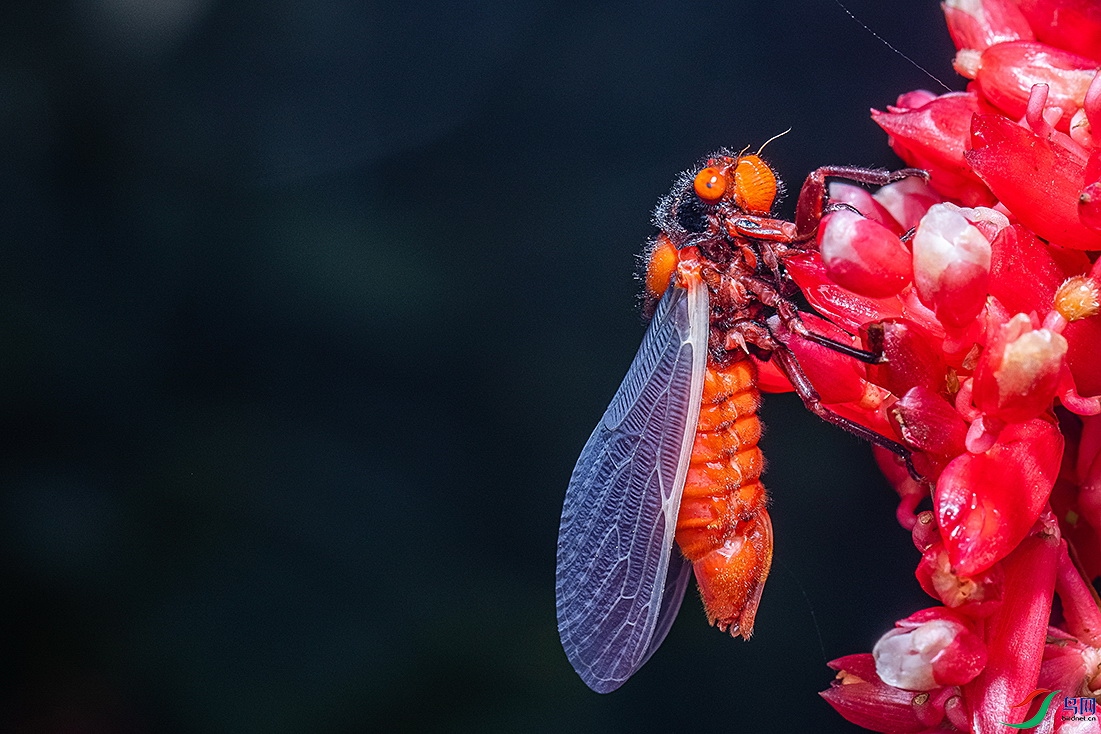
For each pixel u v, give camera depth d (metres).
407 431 0.23
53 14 0.24
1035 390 0.16
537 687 0.21
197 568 0.22
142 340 0.23
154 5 0.24
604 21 0.24
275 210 0.24
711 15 0.23
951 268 0.16
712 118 0.23
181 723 0.21
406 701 0.21
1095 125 0.16
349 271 0.24
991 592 0.16
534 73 0.25
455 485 0.22
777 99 0.22
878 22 0.22
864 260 0.16
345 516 0.22
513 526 0.22
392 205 0.24
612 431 0.18
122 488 0.22
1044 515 0.16
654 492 0.18
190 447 0.22
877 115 0.17
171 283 0.23
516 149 0.24
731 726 0.21
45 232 0.23
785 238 0.17
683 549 0.18
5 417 0.22
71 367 0.22
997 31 0.17
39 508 0.22
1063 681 0.16
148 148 0.24
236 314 0.23
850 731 0.21
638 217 0.24
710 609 0.18
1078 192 0.16
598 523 0.18
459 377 0.23
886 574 0.21
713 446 0.18
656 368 0.18
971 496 0.16
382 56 0.25
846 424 0.17
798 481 0.21
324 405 0.23
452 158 0.24
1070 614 0.16
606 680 0.18
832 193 0.17
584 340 0.23
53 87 0.24
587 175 0.24
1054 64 0.17
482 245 0.24
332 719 0.21
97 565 0.21
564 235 0.24
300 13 0.25
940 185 0.17
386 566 0.22
